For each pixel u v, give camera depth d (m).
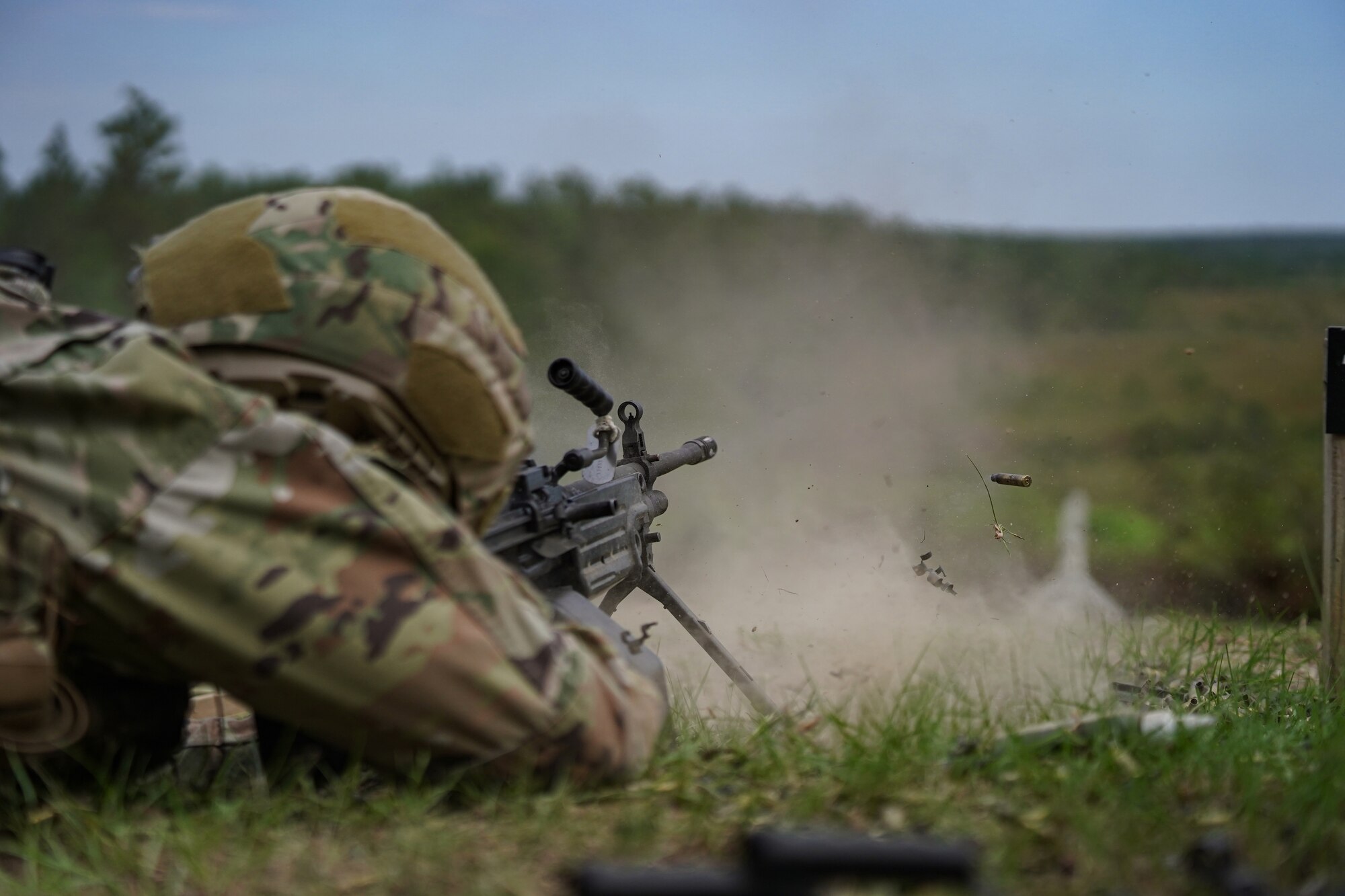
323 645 2.96
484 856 2.96
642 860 2.95
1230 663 5.38
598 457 4.88
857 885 2.58
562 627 3.57
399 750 3.13
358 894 2.82
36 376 2.83
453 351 3.31
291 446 3.00
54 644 2.88
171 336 3.01
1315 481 14.47
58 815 3.12
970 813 3.18
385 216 3.45
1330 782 3.26
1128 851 2.96
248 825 3.15
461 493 3.47
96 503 2.84
